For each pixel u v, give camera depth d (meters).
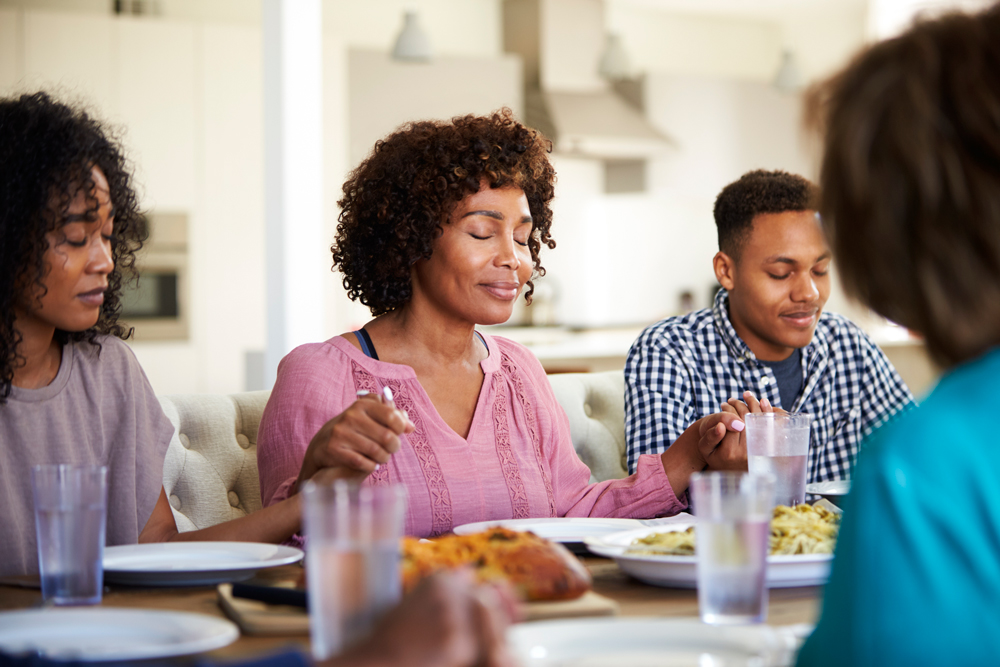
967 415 0.54
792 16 7.32
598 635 0.67
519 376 1.55
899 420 0.56
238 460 1.68
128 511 1.30
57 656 0.62
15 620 0.73
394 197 1.47
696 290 7.46
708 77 6.81
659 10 7.14
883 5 6.09
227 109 5.39
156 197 5.27
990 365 0.56
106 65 5.16
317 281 3.26
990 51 0.56
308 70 3.23
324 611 0.59
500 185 1.47
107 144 1.25
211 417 1.67
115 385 1.33
